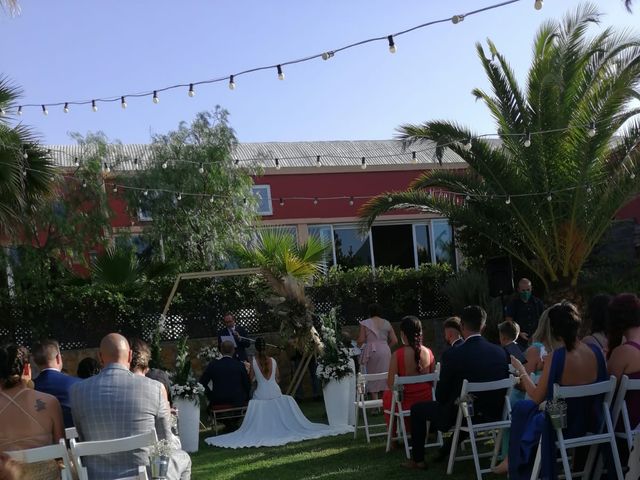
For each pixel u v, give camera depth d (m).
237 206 16.25
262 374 10.45
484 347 6.87
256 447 9.52
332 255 19.67
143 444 4.85
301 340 12.29
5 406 4.93
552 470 5.24
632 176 14.68
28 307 13.79
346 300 15.91
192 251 15.85
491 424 6.65
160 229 15.61
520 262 16.77
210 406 11.33
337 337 10.91
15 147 11.90
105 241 15.05
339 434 9.91
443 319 16.53
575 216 15.02
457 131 15.00
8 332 13.66
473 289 15.38
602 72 14.54
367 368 11.66
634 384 5.29
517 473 5.60
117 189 15.77
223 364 11.36
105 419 4.95
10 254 13.80
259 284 14.64
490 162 15.01
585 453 5.70
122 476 4.87
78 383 5.10
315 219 19.52
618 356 5.47
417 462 7.25
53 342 6.28
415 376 7.91
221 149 16.30
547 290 15.69
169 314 14.70
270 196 19.28
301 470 7.73
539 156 14.78
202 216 15.84
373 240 20.17
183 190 15.84
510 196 14.95
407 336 8.11
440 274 16.66
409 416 8.14
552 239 15.47
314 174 19.70
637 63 14.06
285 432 10.07
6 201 12.51
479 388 6.67
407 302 16.38
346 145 22.64
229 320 13.67
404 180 20.41
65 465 4.83
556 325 5.43
